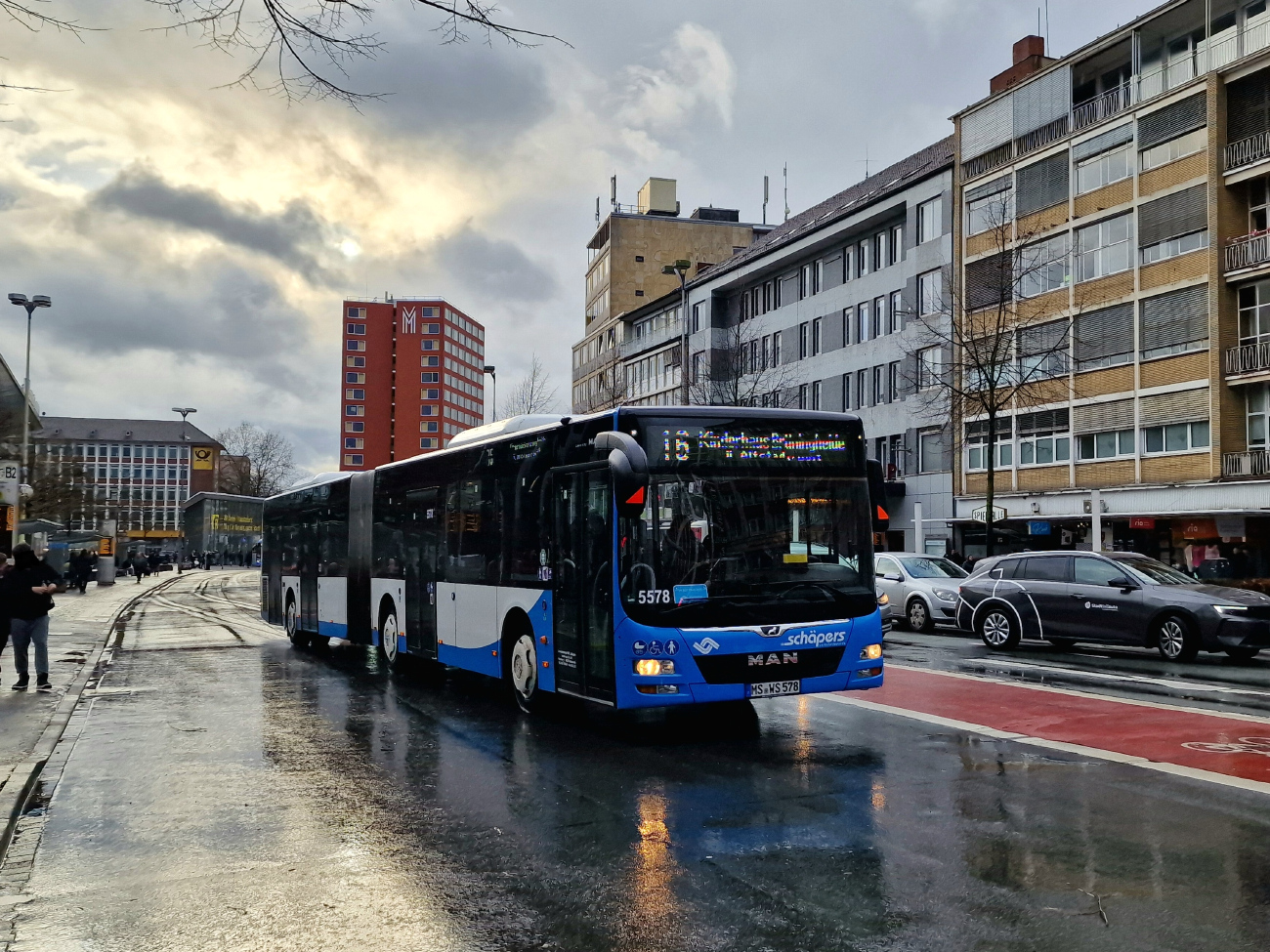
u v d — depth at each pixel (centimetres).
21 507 4153
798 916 491
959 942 454
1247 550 3184
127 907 535
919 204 4369
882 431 4581
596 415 991
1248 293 3219
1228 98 3253
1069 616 1670
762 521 950
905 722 1018
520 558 1133
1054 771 780
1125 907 491
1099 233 3612
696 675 905
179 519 15762
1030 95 3881
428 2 535
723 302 5978
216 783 819
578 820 677
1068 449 3709
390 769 855
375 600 1647
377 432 15375
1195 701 1131
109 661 1805
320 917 512
